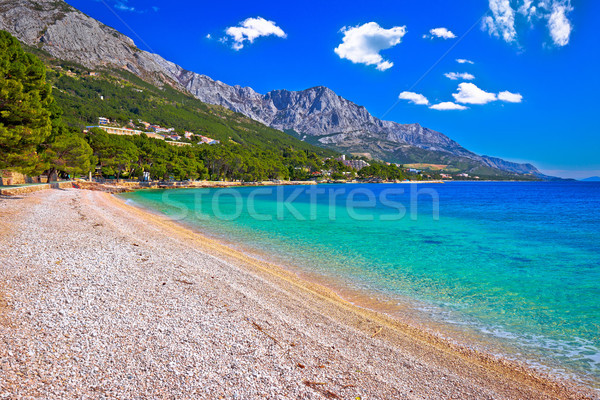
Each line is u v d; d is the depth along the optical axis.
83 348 5.07
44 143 37.91
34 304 6.34
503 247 20.09
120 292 7.66
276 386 4.79
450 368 6.24
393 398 4.96
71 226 15.96
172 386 4.43
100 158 69.94
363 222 31.00
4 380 4.04
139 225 20.25
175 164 89.19
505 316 9.16
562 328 8.44
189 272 10.31
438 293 11.01
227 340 6.00
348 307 9.20
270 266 13.43
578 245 21.05
